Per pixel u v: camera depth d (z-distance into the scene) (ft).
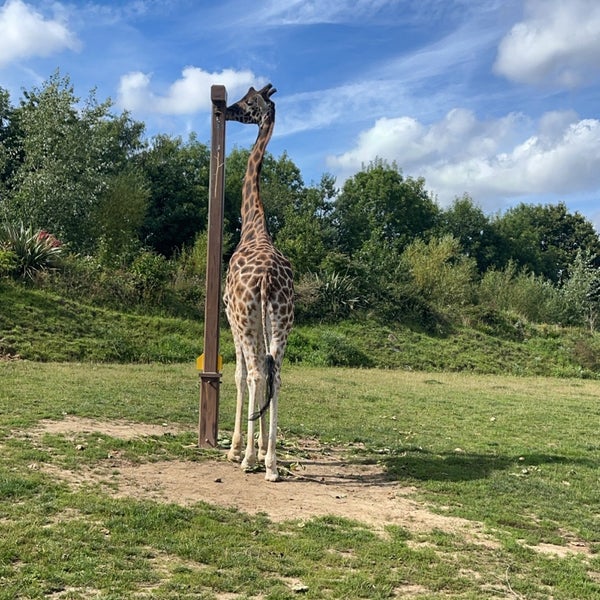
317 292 77.66
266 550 16.20
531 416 40.47
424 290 87.56
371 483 23.26
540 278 115.44
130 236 89.10
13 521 16.19
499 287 104.68
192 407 33.58
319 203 142.31
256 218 26.20
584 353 83.35
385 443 29.99
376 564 16.03
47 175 73.46
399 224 148.87
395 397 44.86
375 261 90.43
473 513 20.58
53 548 14.87
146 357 54.60
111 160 107.86
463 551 17.44
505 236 171.12
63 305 56.80
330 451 28.12
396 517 19.72
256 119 27.73
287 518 18.74
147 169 119.03
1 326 51.13
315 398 41.52
